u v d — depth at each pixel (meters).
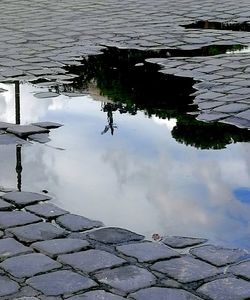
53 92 4.12
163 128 3.44
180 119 3.55
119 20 6.74
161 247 2.36
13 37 5.89
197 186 2.80
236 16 6.80
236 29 6.06
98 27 6.32
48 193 2.77
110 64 4.80
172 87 4.09
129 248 2.35
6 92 4.13
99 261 2.27
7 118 3.65
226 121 3.47
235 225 2.50
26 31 6.20
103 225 2.52
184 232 2.46
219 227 2.49
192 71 4.46
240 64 4.58
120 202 2.69
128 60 4.90
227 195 2.72
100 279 2.17
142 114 3.66
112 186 2.82
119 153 3.16
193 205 2.65
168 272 2.21
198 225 2.51
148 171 2.96
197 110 3.65
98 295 2.10
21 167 3.02
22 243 2.38
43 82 4.34
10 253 2.32
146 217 2.57
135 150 3.19
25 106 3.85
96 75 4.50
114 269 2.22
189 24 6.38
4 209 2.64
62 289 2.13
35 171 2.97
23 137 3.38
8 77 4.47
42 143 3.30
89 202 2.69
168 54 5.07
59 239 2.41
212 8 7.42
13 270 2.22
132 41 5.58
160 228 2.49
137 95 3.98
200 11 7.20
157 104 3.79
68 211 2.62
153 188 2.80
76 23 6.62
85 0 8.67
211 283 2.14
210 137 3.30
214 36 5.71
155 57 4.97
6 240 2.40
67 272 2.21
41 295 2.10
